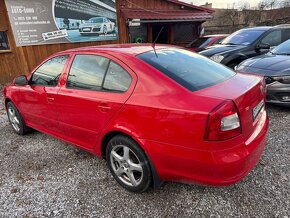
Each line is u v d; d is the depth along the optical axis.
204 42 10.05
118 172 2.82
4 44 8.90
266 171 2.95
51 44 9.61
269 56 5.41
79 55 3.20
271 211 2.39
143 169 2.54
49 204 2.68
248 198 2.57
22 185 3.04
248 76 2.88
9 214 2.57
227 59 6.32
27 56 9.23
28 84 3.93
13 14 8.64
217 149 2.08
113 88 2.73
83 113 3.00
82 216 2.49
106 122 2.74
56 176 3.18
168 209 2.51
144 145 2.42
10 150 3.97
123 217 2.45
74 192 2.86
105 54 2.90
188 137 2.16
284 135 3.78
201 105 2.13
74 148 3.90
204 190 2.74
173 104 2.25
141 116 2.41
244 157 2.16
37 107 3.78
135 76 2.57
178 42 14.38
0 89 8.32
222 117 2.04
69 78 3.25
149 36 13.77
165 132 2.27
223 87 2.41
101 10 10.36
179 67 2.69
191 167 2.22
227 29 20.81
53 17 9.36
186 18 12.77
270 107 4.98
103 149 3.00
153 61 2.66
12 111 4.52
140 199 2.68
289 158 3.18
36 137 4.40
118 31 11.11
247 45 6.81
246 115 2.25
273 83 4.48
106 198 2.73
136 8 12.24
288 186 2.69
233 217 2.36
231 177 2.15
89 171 3.25
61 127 3.49
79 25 10.00
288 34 7.30
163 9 13.15
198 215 2.41
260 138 2.47
